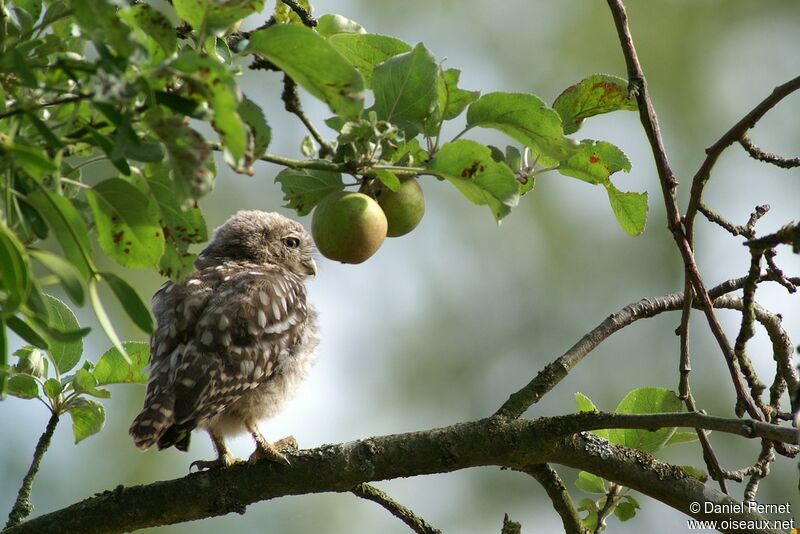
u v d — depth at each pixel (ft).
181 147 14.35
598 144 21.72
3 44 15.48
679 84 57.88
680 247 22.47
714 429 19.66
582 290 54.49
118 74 13.55
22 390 23.67
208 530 45.24
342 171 19.60
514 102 19.66
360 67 21.90
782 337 24.26
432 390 52.37
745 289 21.01
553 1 59.62
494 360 53.06
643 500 48.60
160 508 22.77
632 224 22.82
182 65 13.88
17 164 14.10
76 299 13.66
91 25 13.67
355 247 20.31
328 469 22.62
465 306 54.19
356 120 16.51
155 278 47.73
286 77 21.63
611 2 22.22
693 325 52.34
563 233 55.62
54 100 15.29
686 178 56.29
